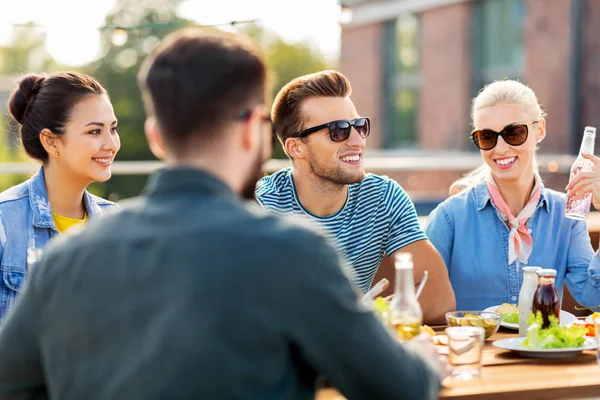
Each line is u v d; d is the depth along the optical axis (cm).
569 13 1013
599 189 249
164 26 438
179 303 112
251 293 112
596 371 188
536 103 276
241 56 125
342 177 251
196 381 110
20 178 1353
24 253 242
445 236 288
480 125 276
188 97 121
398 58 1361
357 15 1422
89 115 247
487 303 282
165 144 125
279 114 258
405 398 121
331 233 259
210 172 123
